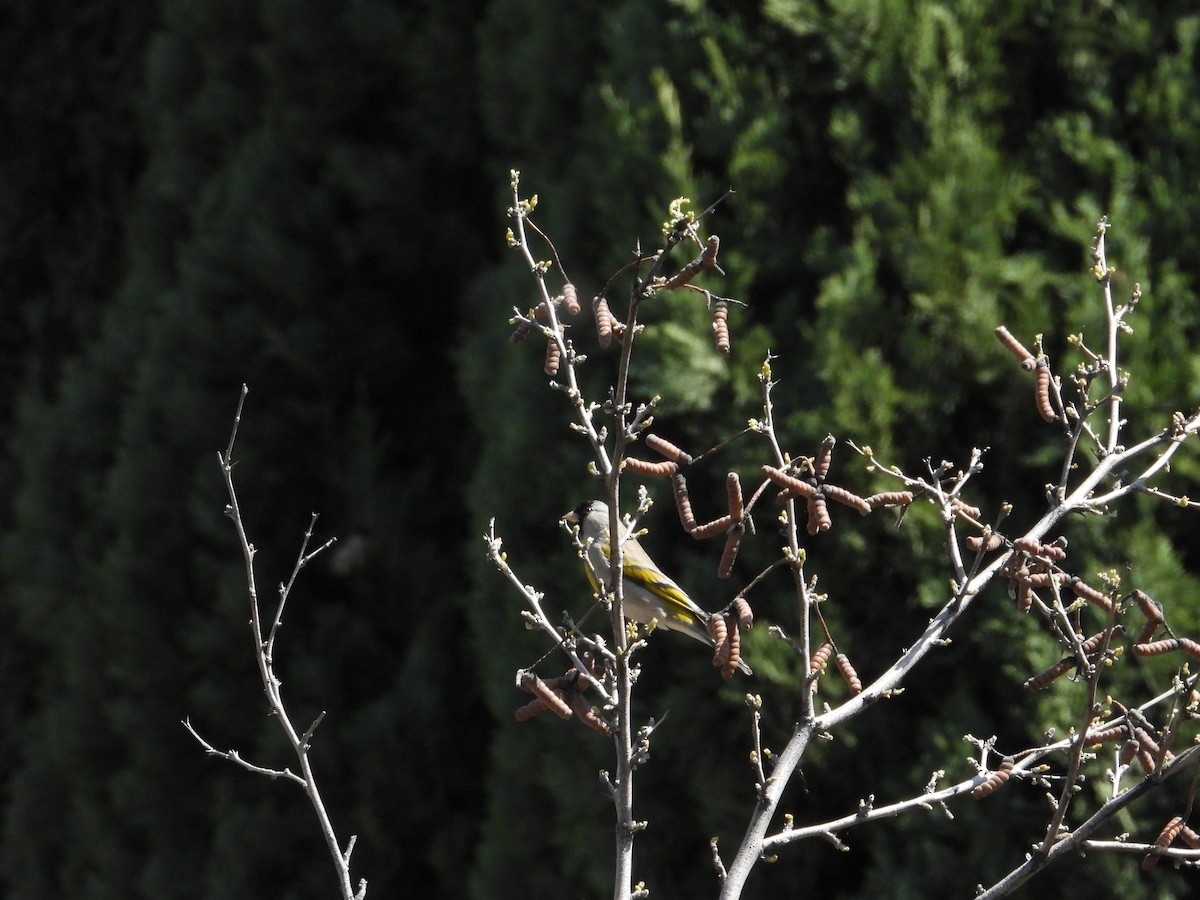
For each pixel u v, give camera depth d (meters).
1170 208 10.05
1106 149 10.25
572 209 11.17
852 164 10.32
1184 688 5.89
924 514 9.80
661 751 10.27
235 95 15.16
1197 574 9.86
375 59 14.50
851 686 6.20
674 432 10.43
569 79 11.99
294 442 14.08
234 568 13.59
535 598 6.02
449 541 14.20
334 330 14.24
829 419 9.82
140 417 14.35
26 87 19.50
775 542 10.05
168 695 14.01
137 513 14.16
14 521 17.98
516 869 11.34
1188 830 5.92
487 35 13.10
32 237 19.50
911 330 9.99
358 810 13.01
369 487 13.85
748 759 9.95
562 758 10.62
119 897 14.27
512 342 6.02
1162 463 6.73
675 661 10.22
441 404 14.67
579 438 10.92
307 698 13.28
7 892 15.82
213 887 13.15
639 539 10.46
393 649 13.87
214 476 13.85
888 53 10.42
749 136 10.39
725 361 10.12
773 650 9.75
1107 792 9.18
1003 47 10.64
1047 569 6.07
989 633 9.61
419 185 14.35
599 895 10.80
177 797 13.88
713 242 5.44
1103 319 9.77
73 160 19.36
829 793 10.05
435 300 14.75
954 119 10.32
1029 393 9.89
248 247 14.11
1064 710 9.38
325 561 13.95
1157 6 10.56
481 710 13.42
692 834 10.39
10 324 19.53
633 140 10.54
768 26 10.64
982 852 9.40
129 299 15.70
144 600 14.09
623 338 5.62
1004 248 10.38
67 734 14.68
